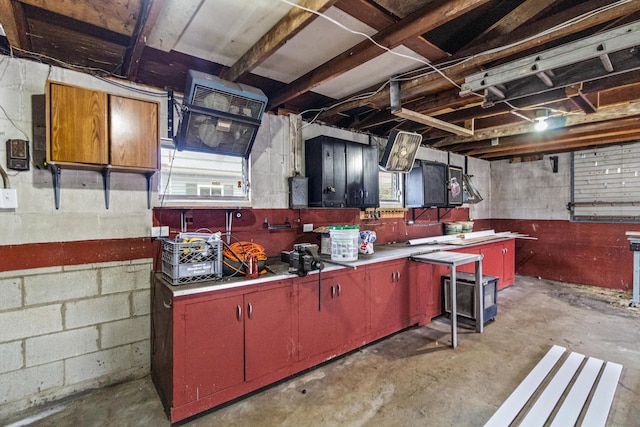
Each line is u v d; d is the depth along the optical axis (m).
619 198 5.05
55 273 2.20
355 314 2.95
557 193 5.71
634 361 2.74
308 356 2.60
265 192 3.21
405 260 3.45
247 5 1.91
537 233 5.94
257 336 2.32
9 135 2.06
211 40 2.29
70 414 2.09
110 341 2.40
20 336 2.09
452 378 2.50
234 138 2.67
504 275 5.20
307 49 2.42
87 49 2.36
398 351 2.98
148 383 2.45
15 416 2.07
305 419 2.06
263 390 2.37
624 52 1.93
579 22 1.79
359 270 2.98
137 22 1.94
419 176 4.55
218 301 2.14
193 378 2.05
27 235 2.11
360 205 3.62
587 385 2.34
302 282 2.56
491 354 2.90
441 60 2.46
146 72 2.73
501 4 1.93
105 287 2.38
